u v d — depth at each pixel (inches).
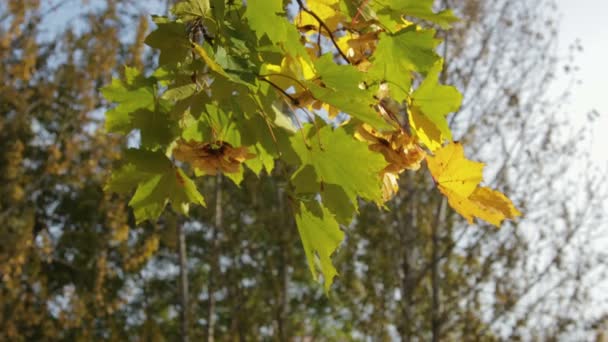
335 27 61.1
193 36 52.1
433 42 55.3
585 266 502.0
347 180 54.7
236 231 608.4
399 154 55.1
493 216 54.5
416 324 519.5
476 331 497.4
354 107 50.5
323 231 56.3
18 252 498.0
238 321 597.9
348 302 559.8
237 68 50.1
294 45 50.9
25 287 554.6
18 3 482.3
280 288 590.6
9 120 538.9
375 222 521.0
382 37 56.0
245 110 51.7
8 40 495.5
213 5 51.1
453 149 55.1
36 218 649.6
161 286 729.0
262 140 54.9
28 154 590.2
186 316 510.6
